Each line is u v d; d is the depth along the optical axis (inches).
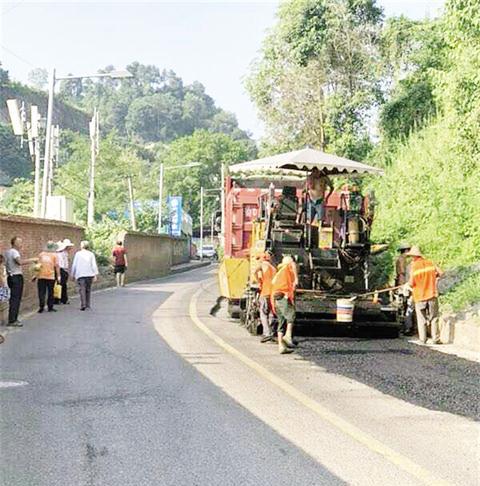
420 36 1376.7
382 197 1029.8
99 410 357.7
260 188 831.1
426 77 1290.6
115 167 2659.9
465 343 593.6
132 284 1539.1
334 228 677.9
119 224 1798.7
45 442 303.7
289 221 673.6
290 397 388.8
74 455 286.0
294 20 1601.9
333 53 1609.3
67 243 973.2
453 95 753.0
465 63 743.7
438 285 732.7
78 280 881.5
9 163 3479.3
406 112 1315.2
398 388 415.8
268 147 1710.1
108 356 524.1
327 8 1598.2
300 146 1681.8
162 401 377.1
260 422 334.3
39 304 845.8
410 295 655.8
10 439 308.5
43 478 260.1
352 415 349.7
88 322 745.0
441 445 298.8
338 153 1566.2
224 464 273.0
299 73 1647.4
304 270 667.4
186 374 454.0
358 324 641.0
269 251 668.1
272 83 1684.3
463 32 721.0
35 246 986.7
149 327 708.0
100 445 299.1
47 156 1159.0
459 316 628.4
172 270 2273.6
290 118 1691.7
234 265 773.9
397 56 1539.1
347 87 1621.6
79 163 2659.9
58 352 542.0
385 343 616.1
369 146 1558.8
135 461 277.7
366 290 669.3
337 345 599.8
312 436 311.6
